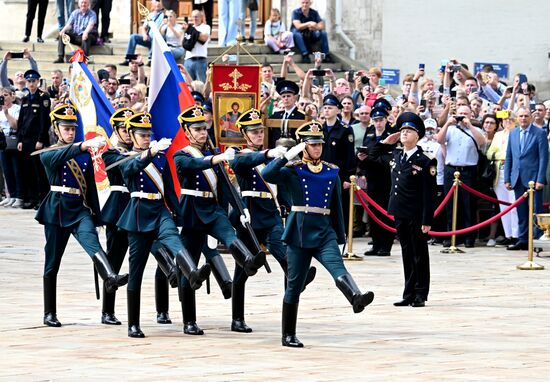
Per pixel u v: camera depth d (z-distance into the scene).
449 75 51.03
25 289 33.06
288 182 25.55
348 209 41.78
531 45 69.50
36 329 27.41
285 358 24.17
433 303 31.77
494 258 41.09
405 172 31.53
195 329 27.00
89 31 62.16
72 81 30.12
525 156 42.84
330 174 25.64
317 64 50.09
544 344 25.98
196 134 27.12
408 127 31.91
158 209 26.78
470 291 33.78
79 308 30.30
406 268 31.41
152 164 26.88
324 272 37.22
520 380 22.12
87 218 27.77
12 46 63.88
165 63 29.56
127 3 69.50
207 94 42.81
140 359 24.02
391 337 26.77
